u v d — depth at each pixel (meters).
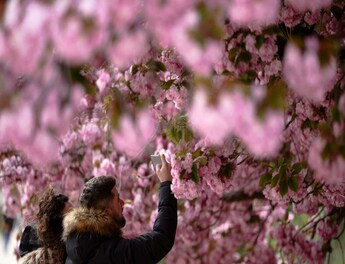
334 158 6.66
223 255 14.45
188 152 9.66
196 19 5.21
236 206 14.52
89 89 8.16
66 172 13.09
